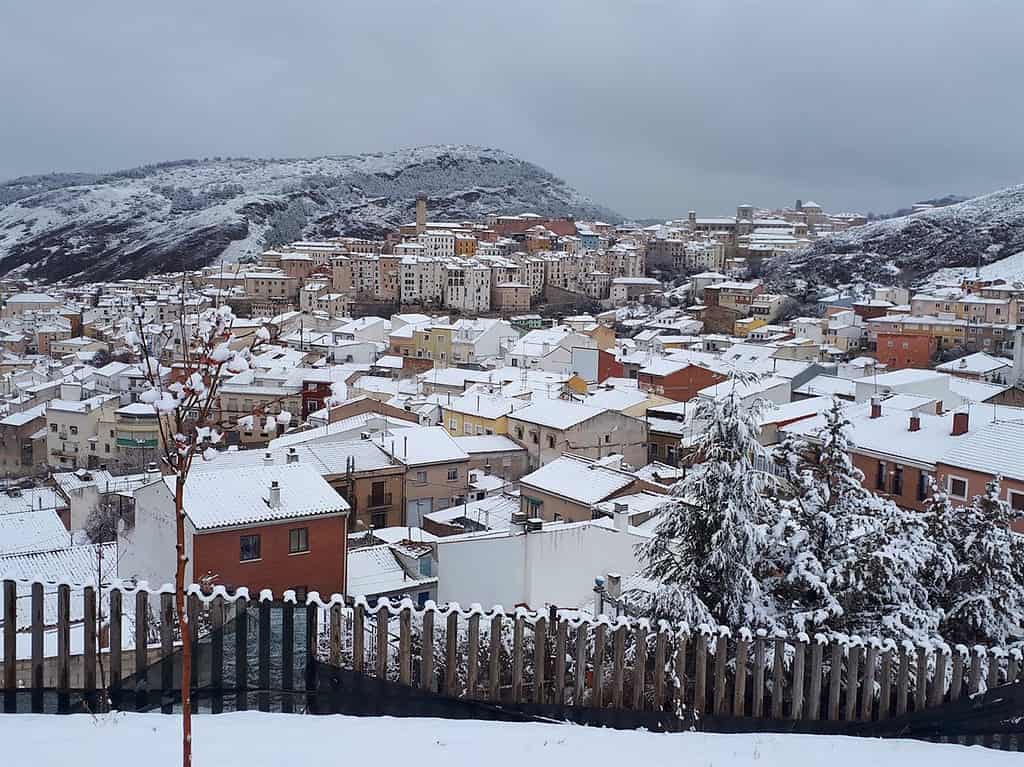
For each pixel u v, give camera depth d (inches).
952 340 5182.1
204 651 514.0
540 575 1236.5
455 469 2315.5
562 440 2591.0
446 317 6033.5
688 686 560.4
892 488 1706.4
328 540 1446.9
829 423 837.8
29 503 2298.2
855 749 508.4
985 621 830.5
